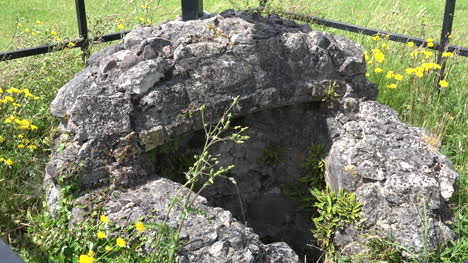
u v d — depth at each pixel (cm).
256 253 246
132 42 317
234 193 352
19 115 371
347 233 312
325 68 335
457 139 404
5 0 847
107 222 250
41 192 313
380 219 304
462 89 454
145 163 292
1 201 309
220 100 306
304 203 351
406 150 317
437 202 297
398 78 421
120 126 282
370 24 565
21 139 351
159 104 290
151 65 289
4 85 404
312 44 333
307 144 351
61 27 543
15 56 423
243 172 351
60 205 270
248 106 315
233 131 337
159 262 240
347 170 312
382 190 305
